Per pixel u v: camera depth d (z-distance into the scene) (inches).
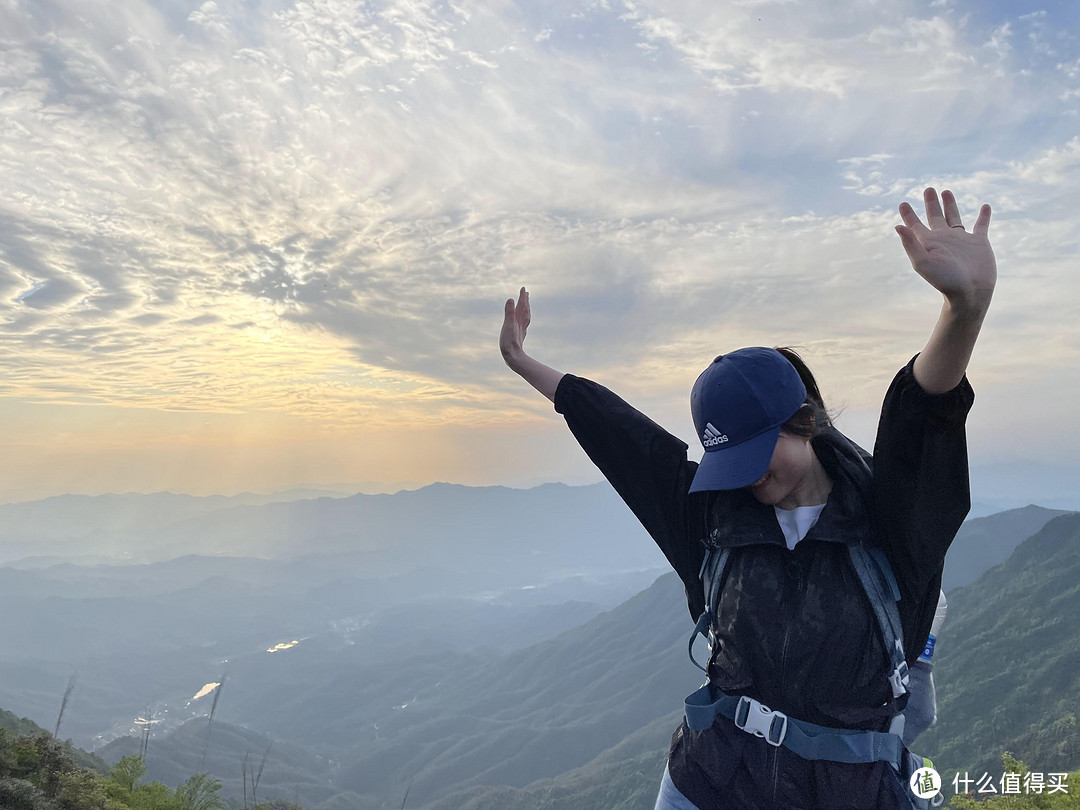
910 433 71.3
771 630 79.2
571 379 106.0
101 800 1138.0
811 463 81.4
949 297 66.9
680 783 84.4
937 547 75.7
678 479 93.0
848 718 77.5
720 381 79.7
